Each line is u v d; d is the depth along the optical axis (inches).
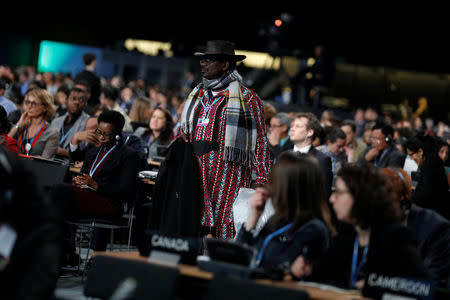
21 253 156.0
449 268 251.9
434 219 254.4
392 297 183.6
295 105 791.7
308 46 1143.0
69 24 1246.3
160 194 280.2
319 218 211.6
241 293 170.6
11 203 157.5
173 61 1162.6
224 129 300.4
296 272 200.1
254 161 305.3
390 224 197.2
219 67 307.4
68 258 366.6
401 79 1218.0
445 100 1206.9
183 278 202.1
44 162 331.0
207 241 197.2
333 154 472.1
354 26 1137.4
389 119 841.5
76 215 327.6
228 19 1210.0
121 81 917.8
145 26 1266.0
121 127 356.5
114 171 350.3
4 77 657.6
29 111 417.4
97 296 184.9
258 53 1187.9
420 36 1127.0
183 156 280.2
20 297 151.3
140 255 215.3
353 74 1199.6
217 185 298.2
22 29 1230.9
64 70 1226.0
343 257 207.8
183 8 1237.7
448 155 481.7
